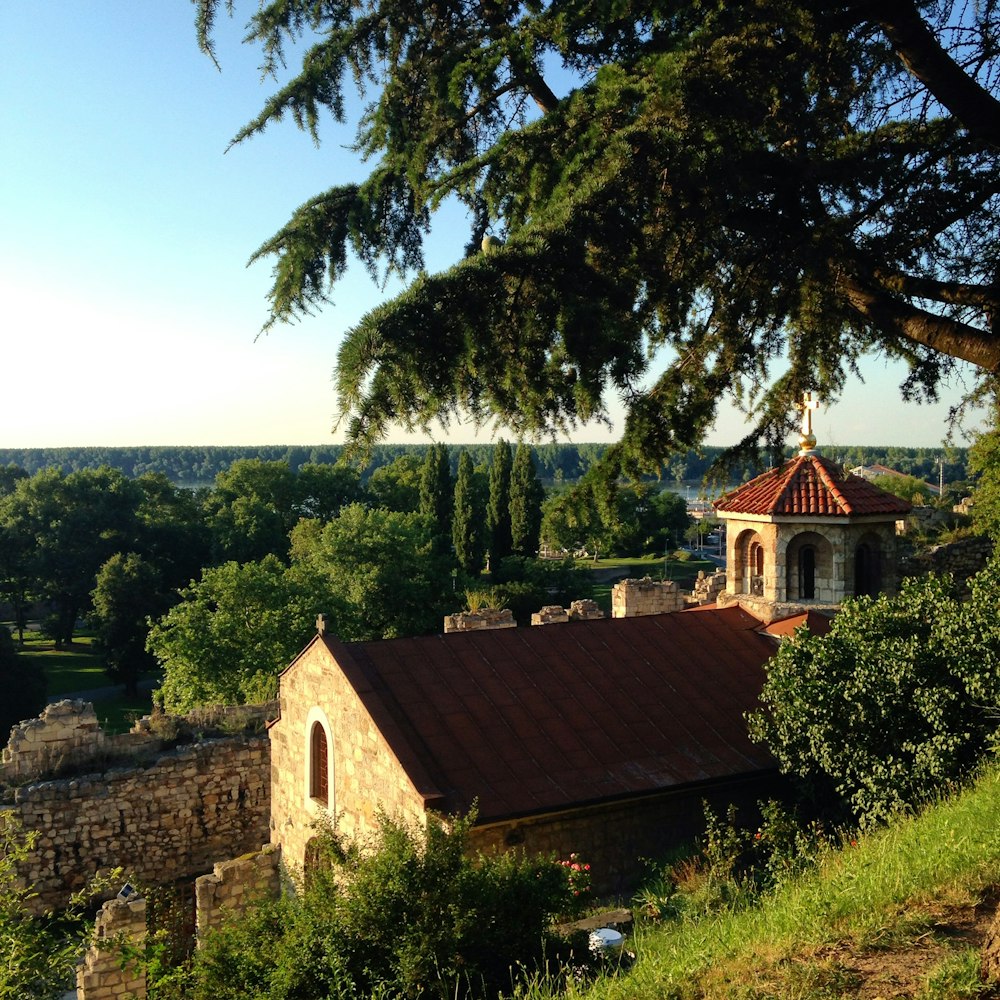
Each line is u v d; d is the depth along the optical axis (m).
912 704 13.57
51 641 73.50
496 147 8.40
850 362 9.55
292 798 20.36
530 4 9.44
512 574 67.12
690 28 8.14
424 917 9.62
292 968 9.45
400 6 9.71
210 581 39.72
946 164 8.80
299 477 79.25
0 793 26.31
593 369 7.71
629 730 17.12
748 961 7.84
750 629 20.28
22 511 69.50
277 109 9.66
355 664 17.47
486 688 17.48
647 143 7.55
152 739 28.61
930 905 8.26
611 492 8.91
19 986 13.27
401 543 51.56
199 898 18.50
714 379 8.91
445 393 7.48
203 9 9.28
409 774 15.14
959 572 27.38
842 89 8.48
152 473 77.88
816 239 8.06
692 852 15.66
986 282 9.16
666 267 8.16
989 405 9.24
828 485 19.97
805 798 15.83
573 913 11.39
